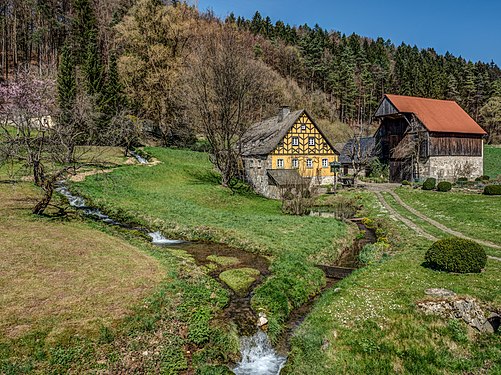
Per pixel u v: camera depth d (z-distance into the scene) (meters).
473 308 12.80
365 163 52.88
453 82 105.94
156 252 19.95
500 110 90.56
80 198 30.48
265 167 47.59
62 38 75.38
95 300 13.17
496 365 10.79
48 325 11.36
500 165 67.00
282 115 54.25
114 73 55.03
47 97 40.75
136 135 54.72
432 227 27.08
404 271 16.83
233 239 24.16
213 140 43.75
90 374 9.81
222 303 14.91
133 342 11.26
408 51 135.62
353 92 97.50
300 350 12.18
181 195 37.94
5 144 24.42
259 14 120.31
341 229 28.25
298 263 19.77
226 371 11.10
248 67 44.62
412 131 51.19
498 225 25.77
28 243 18.08
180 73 57.41
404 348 11.61
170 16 59.66
